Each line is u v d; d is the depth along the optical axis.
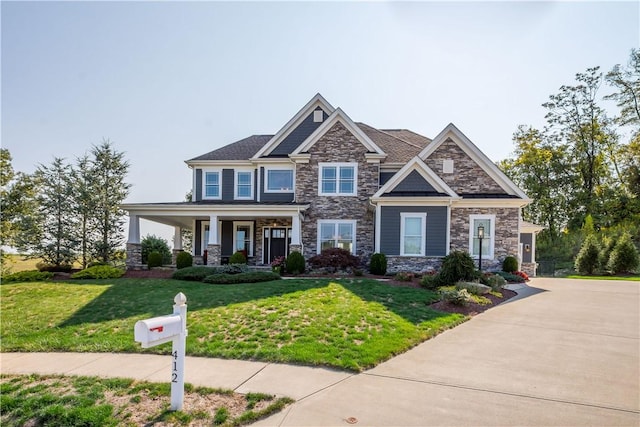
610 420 4.09
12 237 22.23
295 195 19.72
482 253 16.97
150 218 20.97
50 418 4.27
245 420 4.07
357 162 19.36
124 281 14.44
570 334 7.65
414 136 24.52
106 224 23.20
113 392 4.92
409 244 16.84
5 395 4.89
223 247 21.55
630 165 33.50
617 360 6.09
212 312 8.93
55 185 22.02
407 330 7.47
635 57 33.25
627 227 28.09
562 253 30.84
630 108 33.78
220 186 21.78
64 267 20.81
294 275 16.28
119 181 23.75
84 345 7.08
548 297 11.91
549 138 36.94
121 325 8.40
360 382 5.11
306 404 4.44
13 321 9.03
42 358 6.49
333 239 19.27
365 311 8.77
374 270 16.44
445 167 18.20
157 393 4.83
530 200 16.38
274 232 21.27
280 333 7.22
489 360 6.06
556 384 5.09
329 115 20.84
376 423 3.98
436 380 5.20
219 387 4.93
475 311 9.68
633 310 9.94
